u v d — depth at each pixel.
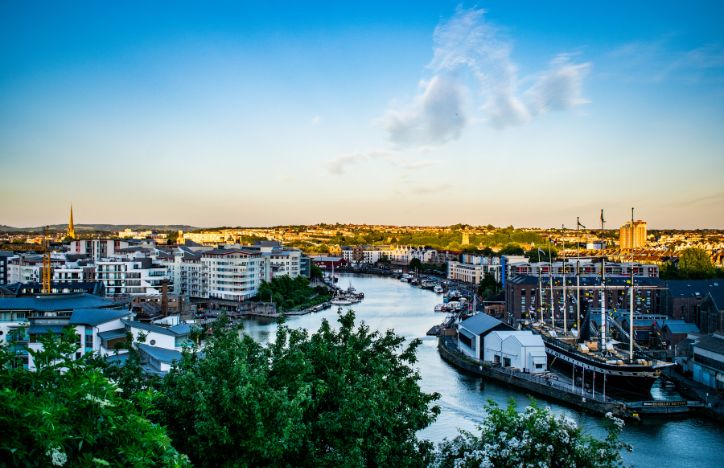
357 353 57.44
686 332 182.62
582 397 126.94
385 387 54.44
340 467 43.53
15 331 46.56
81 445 25.86
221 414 42.47
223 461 42.59
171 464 29.36
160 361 102.38
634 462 96.88
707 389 135.25
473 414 120.31
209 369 45.88
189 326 124.44
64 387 28.88
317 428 48.31
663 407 120.75
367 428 47.28
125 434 28.19
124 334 120.75
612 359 146.62
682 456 99.31
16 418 24.73
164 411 45.03
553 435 50.91
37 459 24.52
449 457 54.78
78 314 124.94
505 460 50.69
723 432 110.94
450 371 160.88
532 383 139.62
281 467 44.53
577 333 184.75
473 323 177.75
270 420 42.47
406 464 51.28
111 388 29.78
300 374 48.50
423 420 57.66
